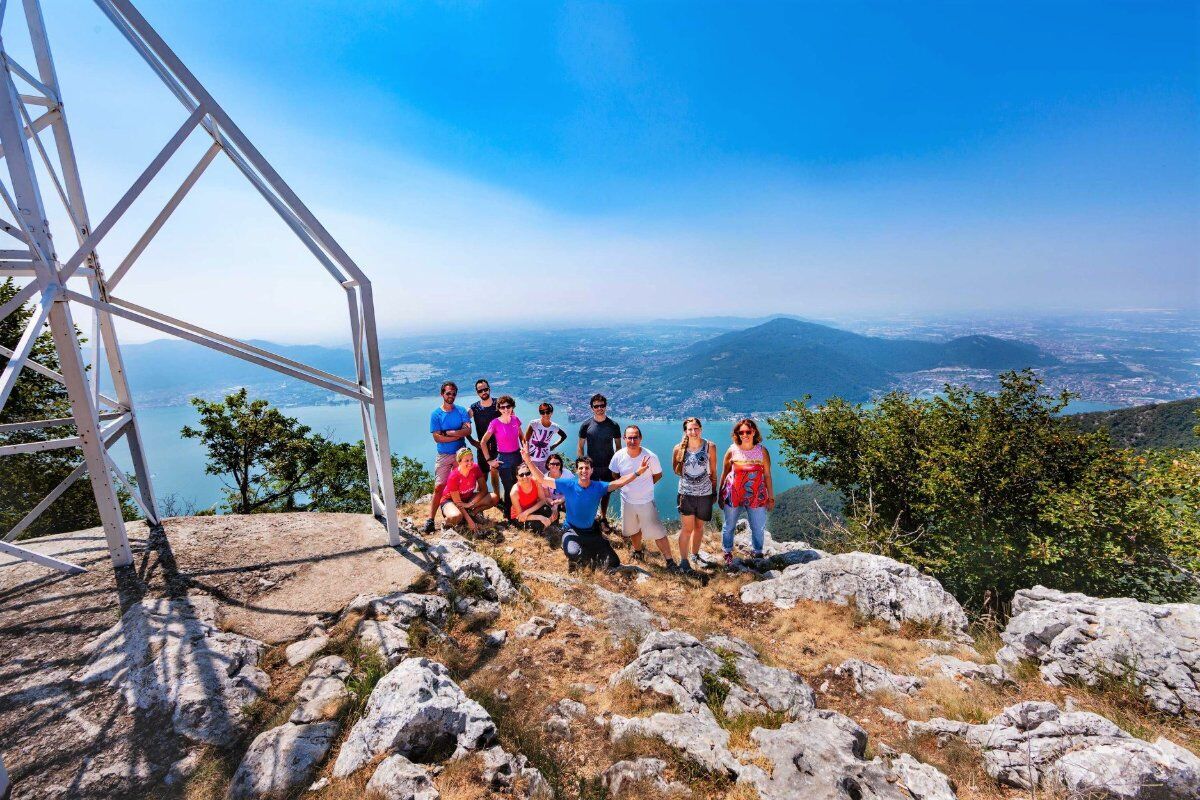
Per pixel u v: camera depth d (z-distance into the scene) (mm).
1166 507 10234
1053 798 3311
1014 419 13242
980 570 12047
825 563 7301
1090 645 4953
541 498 8672
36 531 13492
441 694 3654
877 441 14805
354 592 5398
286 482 24141
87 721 3416
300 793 3004
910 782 3373
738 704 4211
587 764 3549
